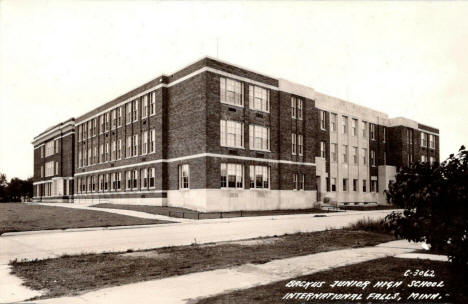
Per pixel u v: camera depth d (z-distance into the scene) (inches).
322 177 1850.4
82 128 2329.0
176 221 994.1
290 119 1643.7
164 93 1547.7
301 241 624.7
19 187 3713.1
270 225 923.4
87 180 2207.2
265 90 1561.3
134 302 290.4
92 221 963.3
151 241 649.0
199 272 395.5
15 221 954.7
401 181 331.3
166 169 1521.9
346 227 829.8
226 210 1349.7
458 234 304.3
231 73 1423.5
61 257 497.7
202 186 1317.7
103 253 524.4
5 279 376.2
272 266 418.9
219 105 1375.5
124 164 1808.6
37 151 3068.4
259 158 1491.1
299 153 1673.2
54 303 291.6
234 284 340.8
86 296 310.2
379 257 459.8
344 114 2066.9
